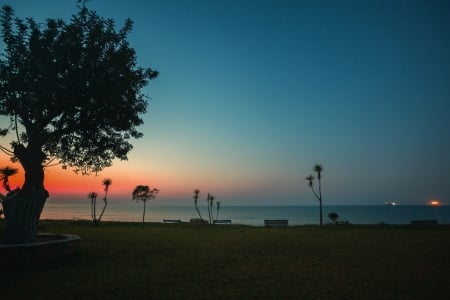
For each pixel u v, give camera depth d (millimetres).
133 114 19172
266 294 9797
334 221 55969
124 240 23672
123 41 18406
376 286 10695
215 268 13672
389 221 126000
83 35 17578
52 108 17141
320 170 50281
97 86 16953
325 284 10969
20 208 16812
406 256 16734
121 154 20625
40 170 17641
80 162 21453
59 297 9469
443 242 22922
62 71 17297
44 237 19312
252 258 16188
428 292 9953
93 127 18328
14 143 18984
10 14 16906
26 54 16656
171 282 11242
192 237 26609
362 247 20281
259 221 129500
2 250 13273
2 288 10328
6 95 16406
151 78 20062
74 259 15477
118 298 9406
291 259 15914
